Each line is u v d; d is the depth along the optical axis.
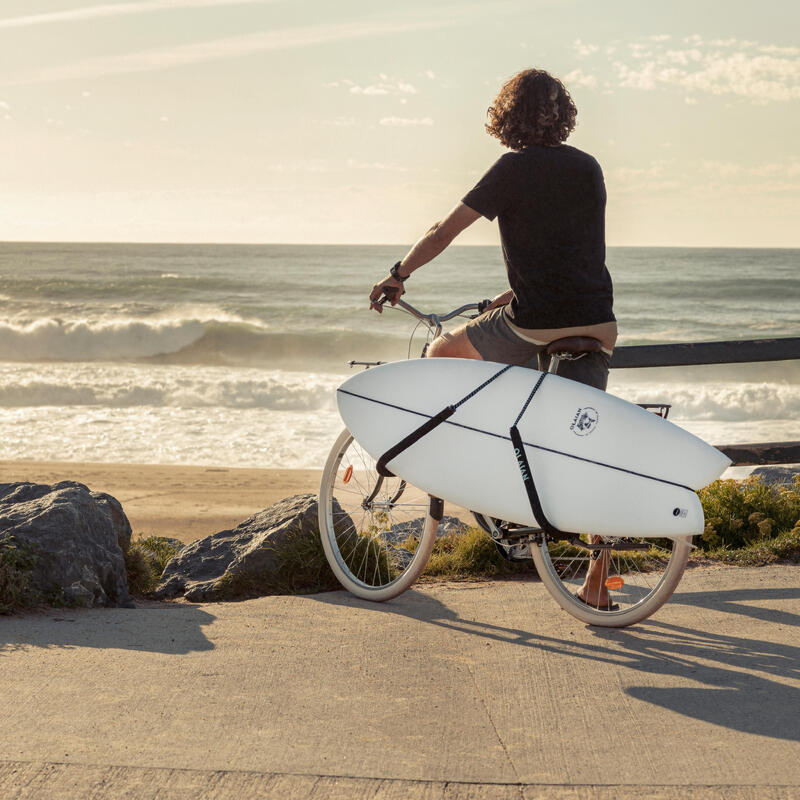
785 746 2.48
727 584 4.13
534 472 3.33
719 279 52.50
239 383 20.52
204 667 3.03
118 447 15.08
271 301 42.19
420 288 49.44
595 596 3.66
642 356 5.06
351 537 4.28
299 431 16.48
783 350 5.07
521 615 3.72
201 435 16.09
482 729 2.59
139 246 103.81
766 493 5.34
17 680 2.88
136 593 4.41
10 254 78.81
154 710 2.66
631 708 2.75
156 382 21.08
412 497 4.20
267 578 4.31
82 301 40.94
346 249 93.06
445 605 3.88
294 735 2.52
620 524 3.23
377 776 2.29
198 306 37.81
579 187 3.25
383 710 2.71
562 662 3.14
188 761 2.34
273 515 4.82
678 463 3.20
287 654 3.18
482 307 3.75
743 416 17.72
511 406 3.39
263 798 2.16
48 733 2.49
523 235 3.28
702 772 2.33
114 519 4.54
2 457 14.38
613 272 58.62
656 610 3.46
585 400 3.31
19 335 28.20
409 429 3.54
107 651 3.17
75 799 2.14
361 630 3.49
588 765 2.37
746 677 3.00
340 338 29.06
